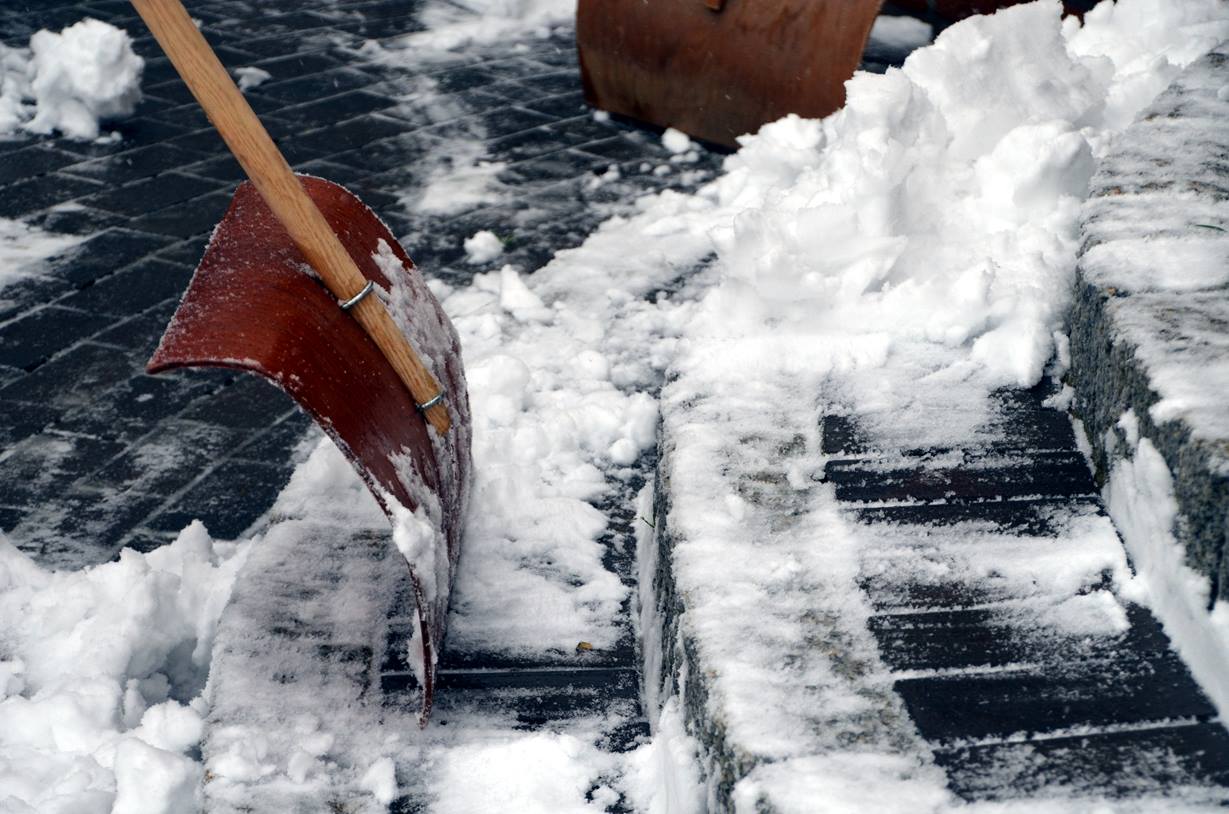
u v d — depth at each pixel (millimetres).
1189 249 3127
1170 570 2500
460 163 6699
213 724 2721
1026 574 2676
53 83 7078
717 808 2324
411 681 2910
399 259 3320
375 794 2576
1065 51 4848
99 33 7078
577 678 3018
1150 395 2637
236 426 4637
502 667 3033
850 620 2551
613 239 5746
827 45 6125
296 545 3316
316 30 8758
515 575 3395
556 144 6910
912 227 4012
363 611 3102
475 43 8562
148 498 4254
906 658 2441
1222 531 2338
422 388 2867
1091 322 3072
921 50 4691
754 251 3936
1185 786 2131
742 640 2498
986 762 2191
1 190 6410
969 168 4270
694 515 2879
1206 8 5734
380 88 7754
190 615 3496
